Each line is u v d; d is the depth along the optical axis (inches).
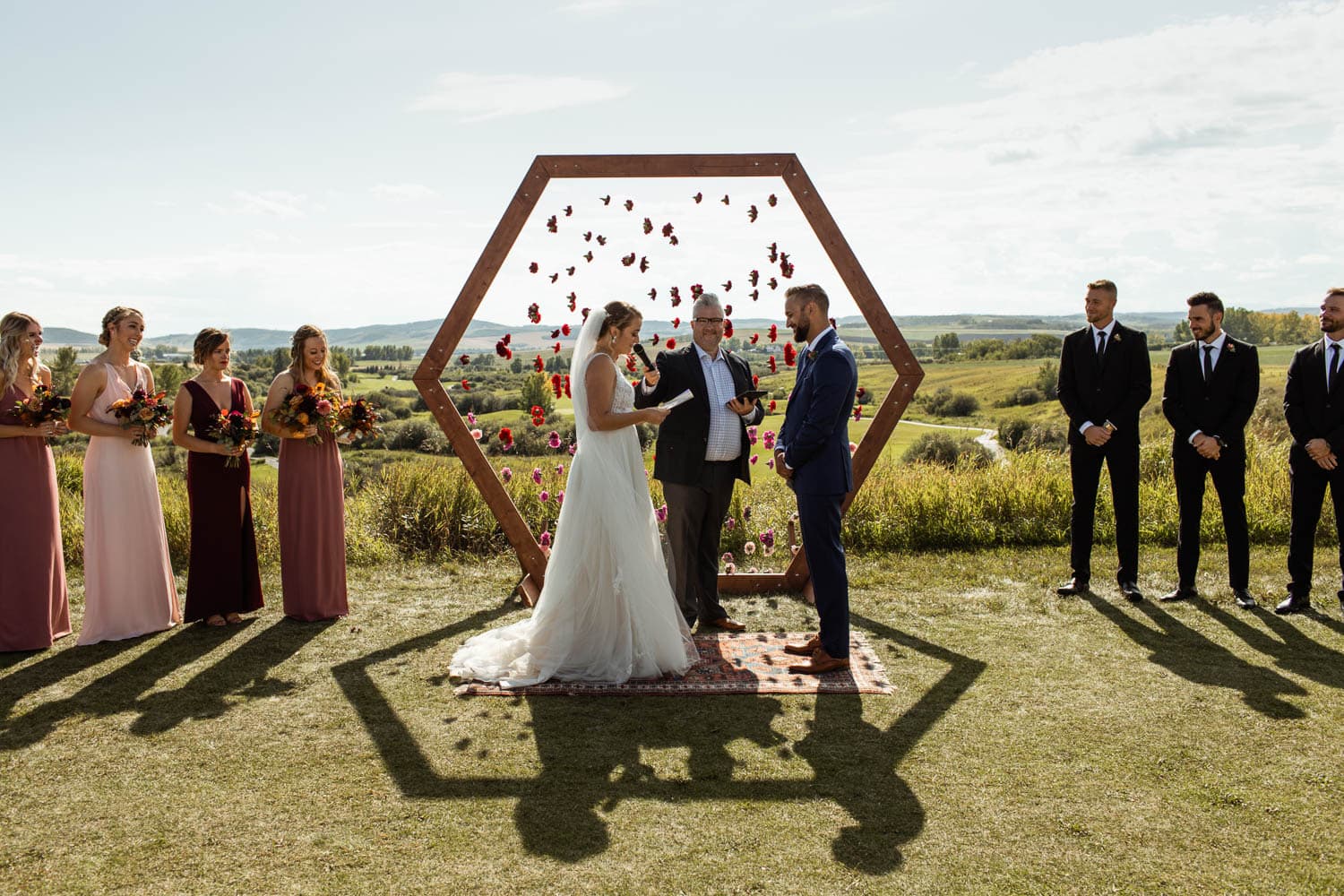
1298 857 108.8
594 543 178.1
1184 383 230.8
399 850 111.9
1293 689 166.1
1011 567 269.7
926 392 1977.1
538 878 105.1
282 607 232.7
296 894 102.0
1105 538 302.8
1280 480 325.7
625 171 228.8
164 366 1295.5
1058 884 103.3
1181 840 113.0
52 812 122.4
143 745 144.8
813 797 126.3
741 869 107.0
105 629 203.3
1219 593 235.9
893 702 163.3
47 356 1085.1
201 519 214.1
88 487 203.5
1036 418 1397.6
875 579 258.2
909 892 102.0
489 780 131.9
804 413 180.7
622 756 140.7
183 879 105.6
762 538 267.9
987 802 124.0
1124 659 185.5
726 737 148.1
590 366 181.6
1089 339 239.3
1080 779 131.0
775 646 198.8
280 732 150.5
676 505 208.4
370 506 323.0
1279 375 876.0
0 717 157.2
